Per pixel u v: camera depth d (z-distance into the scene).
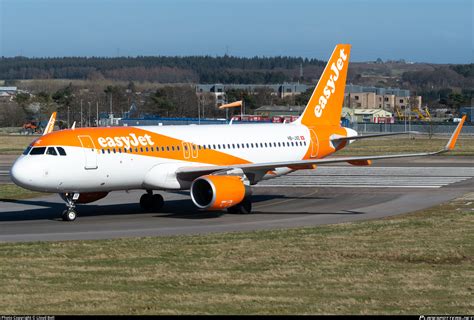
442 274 73.56
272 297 64.06
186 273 74.12
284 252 85.62
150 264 78.75
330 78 152.50
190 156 126.50
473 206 127.94
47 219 118.19
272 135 141.00
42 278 71.94
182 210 129.12
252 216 120.75
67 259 81.62
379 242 91.81
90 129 118.94
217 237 97.00
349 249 87.19
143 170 120.69
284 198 145.25
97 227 108.62
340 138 150.88
